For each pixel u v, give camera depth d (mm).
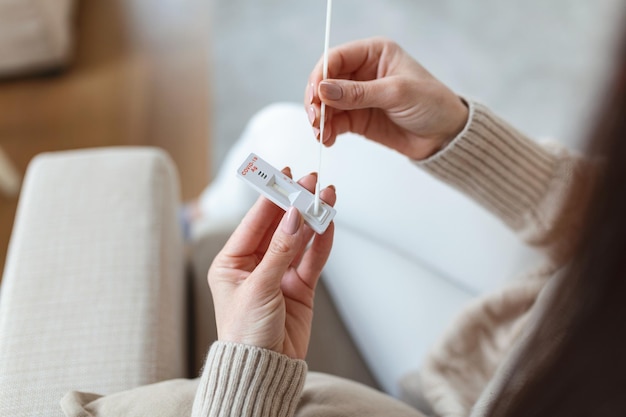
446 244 809
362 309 788
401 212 817
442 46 1498
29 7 1333
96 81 1489
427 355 732
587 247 351
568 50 1490
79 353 656
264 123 881
